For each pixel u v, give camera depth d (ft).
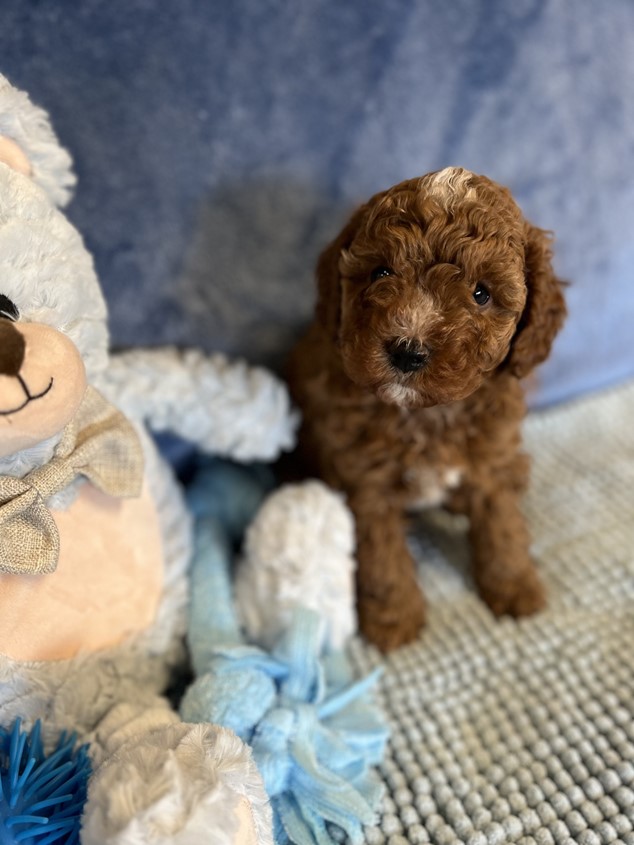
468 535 1.51
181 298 1.36
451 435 1.29
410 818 1.01
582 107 1.51
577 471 1.70
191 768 0.77
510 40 1.40
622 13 1.47
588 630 1.30
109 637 1.05
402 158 1.42
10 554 0.85
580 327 1.77
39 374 0.80
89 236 1.25
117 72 1.19
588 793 1.02
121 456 1.04
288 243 1.41
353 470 1.34
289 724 1.02
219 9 1.22
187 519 1.32
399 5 1.31
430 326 0.98
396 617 1.33
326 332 1.25
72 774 0.87
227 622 1.20
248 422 1.32
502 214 1.04
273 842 0.88
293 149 1.35
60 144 1.18
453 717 1.16
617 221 1.65
